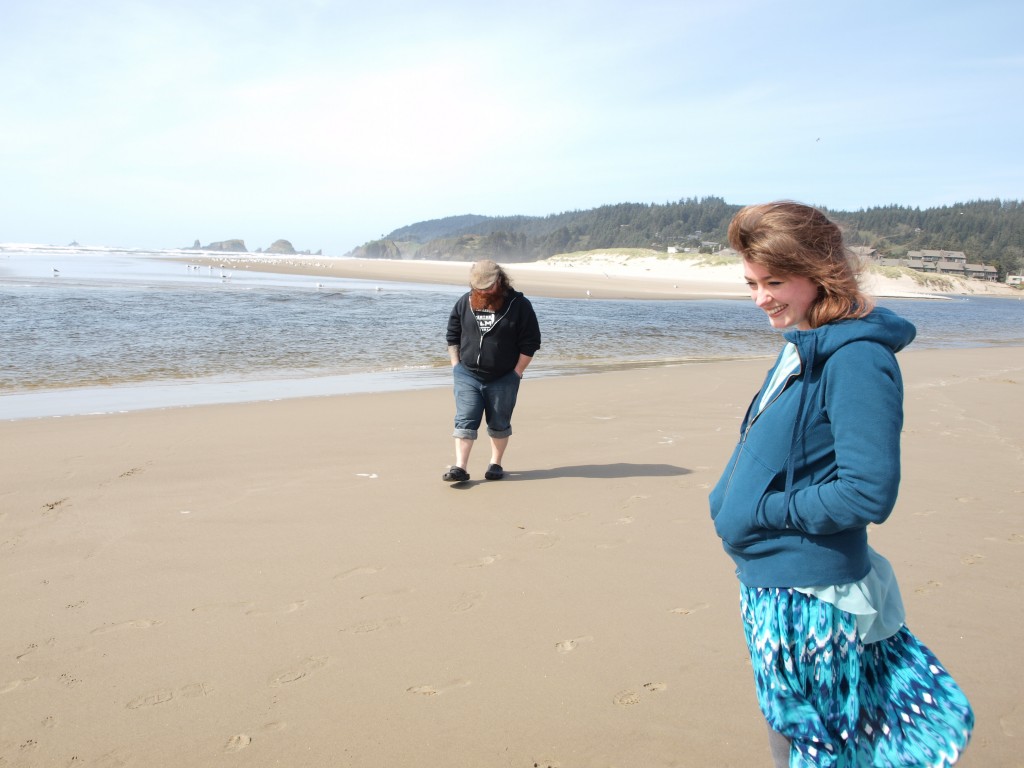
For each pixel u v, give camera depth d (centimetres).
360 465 614
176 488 541
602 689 296
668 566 419
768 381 196
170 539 447
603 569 414
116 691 291
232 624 346
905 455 678
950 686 176
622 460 647
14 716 275
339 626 346
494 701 288
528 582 396
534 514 503
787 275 177
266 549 436
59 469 579
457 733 268
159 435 697
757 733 267
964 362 1489
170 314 1902
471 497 538
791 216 177
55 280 3084
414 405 880
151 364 1191
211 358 1276
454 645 330
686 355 1622
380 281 4516
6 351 1244
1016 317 4156
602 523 487
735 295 4831
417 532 467
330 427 750
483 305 554
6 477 555
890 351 169
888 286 8262
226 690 293
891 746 175
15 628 339
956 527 487
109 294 2422
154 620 349
